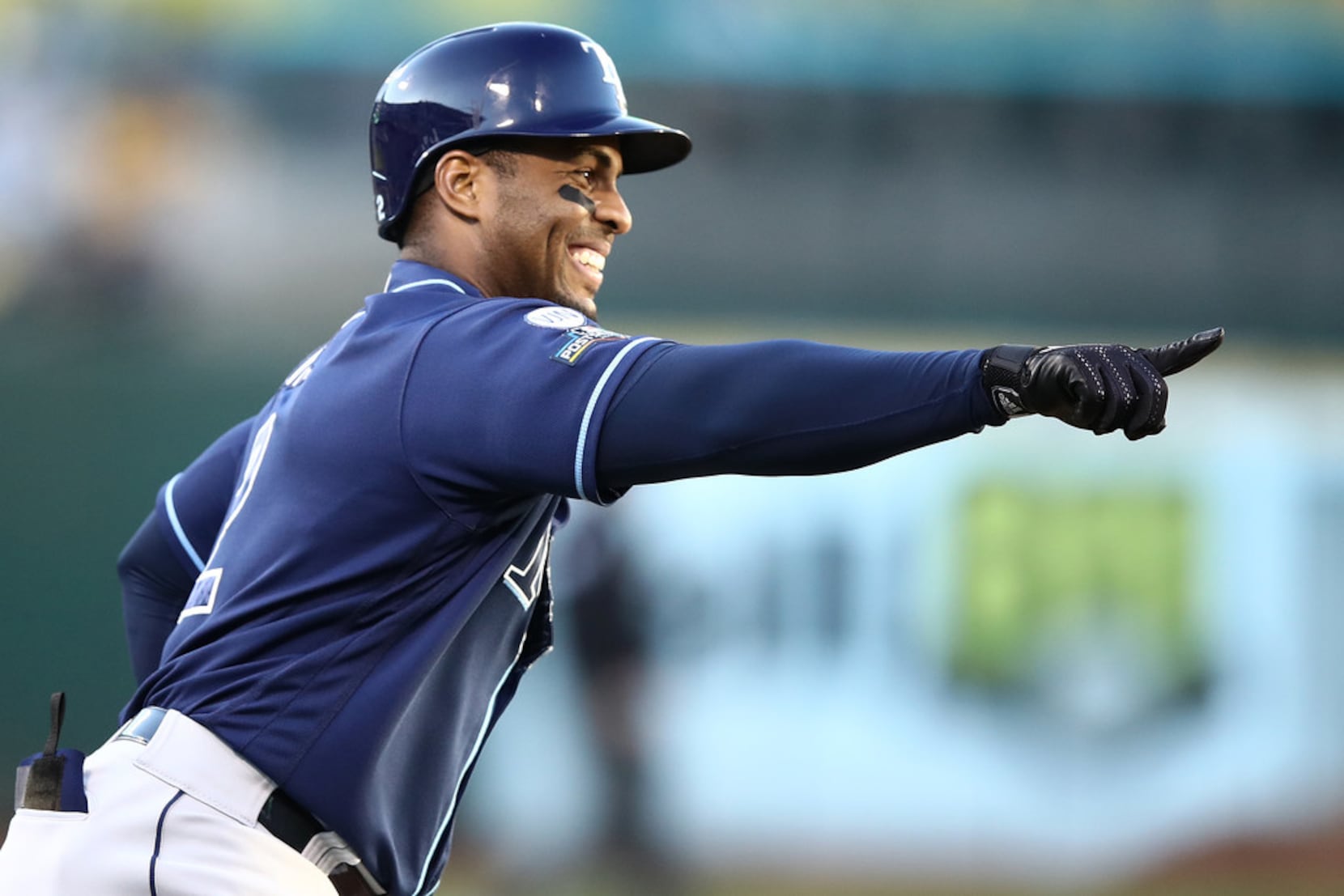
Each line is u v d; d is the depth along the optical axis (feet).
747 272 94.07
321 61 92.12
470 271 25.59
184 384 87.15
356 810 22.91
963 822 81.41
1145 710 83.25
